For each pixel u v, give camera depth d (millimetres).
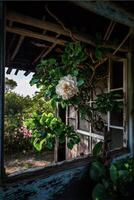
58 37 1927
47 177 1584
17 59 3439
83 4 1201
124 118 2277
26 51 3049
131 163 1848
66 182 1709
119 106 2111
